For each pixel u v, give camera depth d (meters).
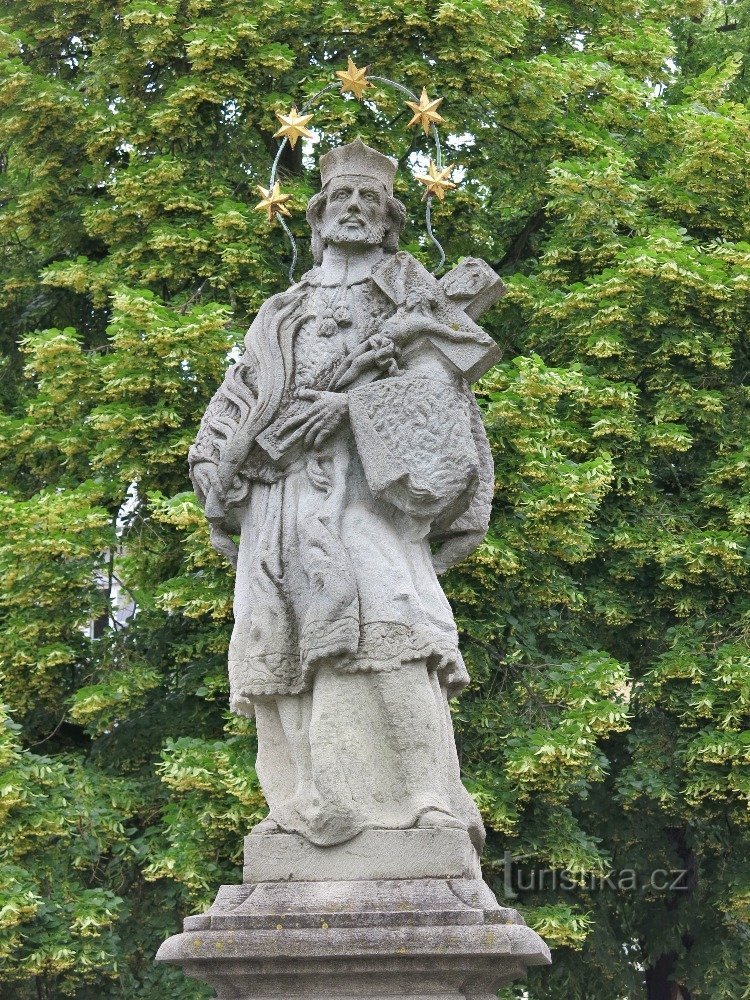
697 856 27.47
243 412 13.02
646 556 26.56
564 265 28.72
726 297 27.25
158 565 26.34
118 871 24.67
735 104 29.20
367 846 11.63
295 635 12.38
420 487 12.36
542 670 25.06
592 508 25.14
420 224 29.17
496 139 29.75
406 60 28.72
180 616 26.16
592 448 26.73
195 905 23.72
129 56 29.28
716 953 26.78
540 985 25.80
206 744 23.30
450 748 12.37
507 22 29.17
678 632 26.27
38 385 27.61
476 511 13.18
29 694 25.94
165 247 27.22
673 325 27.69
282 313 13.28
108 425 25.27
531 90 29.20
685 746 25.62
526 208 31.16
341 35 29.25
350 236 13.52
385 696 11.92
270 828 11.86
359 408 12.59
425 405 12.56
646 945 27.52
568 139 29.50
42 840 23.42
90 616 25.92
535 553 25.36
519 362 25.05
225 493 12.88
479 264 13.11
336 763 11.84
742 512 26.27
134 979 24.05
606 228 28.19
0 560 25.44
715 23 36.31
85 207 28.30
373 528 12.47
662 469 28.16
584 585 27.06
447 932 10.88
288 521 12.64
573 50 31.66
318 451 12.72
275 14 29.06
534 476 24.75
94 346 30.53
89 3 30.41
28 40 30.48
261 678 12.27
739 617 26.67
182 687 25.42
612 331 27.12
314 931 11.01
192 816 23.33
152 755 25.59
